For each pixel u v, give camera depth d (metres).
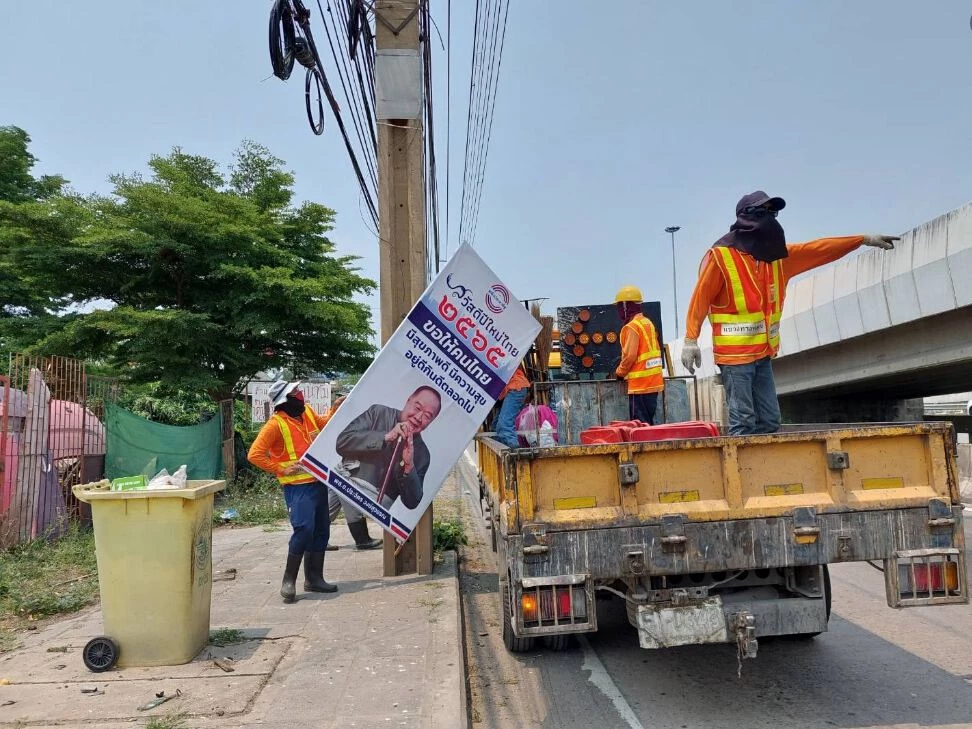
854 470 4.42
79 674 4.92
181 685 4.68
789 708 4.59
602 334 9.29
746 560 4.27
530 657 5.75
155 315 14.45
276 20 5.54
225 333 16.02
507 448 4.61
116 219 15.26
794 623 4.44
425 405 6.82
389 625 5.96
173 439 13.20
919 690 4.79
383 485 6.77
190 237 15.53
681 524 4.24
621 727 4.41
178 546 5.10
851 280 19.08
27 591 7.16
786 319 22.70
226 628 5.91
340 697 4.46
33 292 19.58
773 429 5.67
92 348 15.77
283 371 20.23
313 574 7.13
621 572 4.23
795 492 4.40
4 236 15.19
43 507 9.71
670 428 5.21
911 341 18.33
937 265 15.77
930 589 4.27
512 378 7.54
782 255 5.51
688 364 5.55
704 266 5.53
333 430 6.67
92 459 11.44
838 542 4.29
